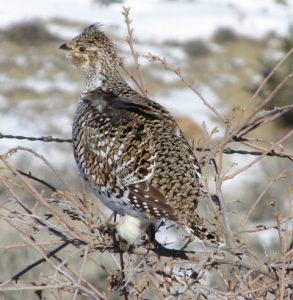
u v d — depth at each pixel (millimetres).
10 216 16531
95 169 16234
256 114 15461
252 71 113938
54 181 44531
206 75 111500
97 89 18438
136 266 14656
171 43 127000
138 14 144375
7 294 30109
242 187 48312
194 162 15656
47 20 132000
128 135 15812
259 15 145375
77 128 16891
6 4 138500
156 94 99062
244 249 14594
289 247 15133
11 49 116375
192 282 13586
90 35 18891
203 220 15555
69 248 28609
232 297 13703
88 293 13406
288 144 71688
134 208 15508
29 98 95125
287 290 14562
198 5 151000
